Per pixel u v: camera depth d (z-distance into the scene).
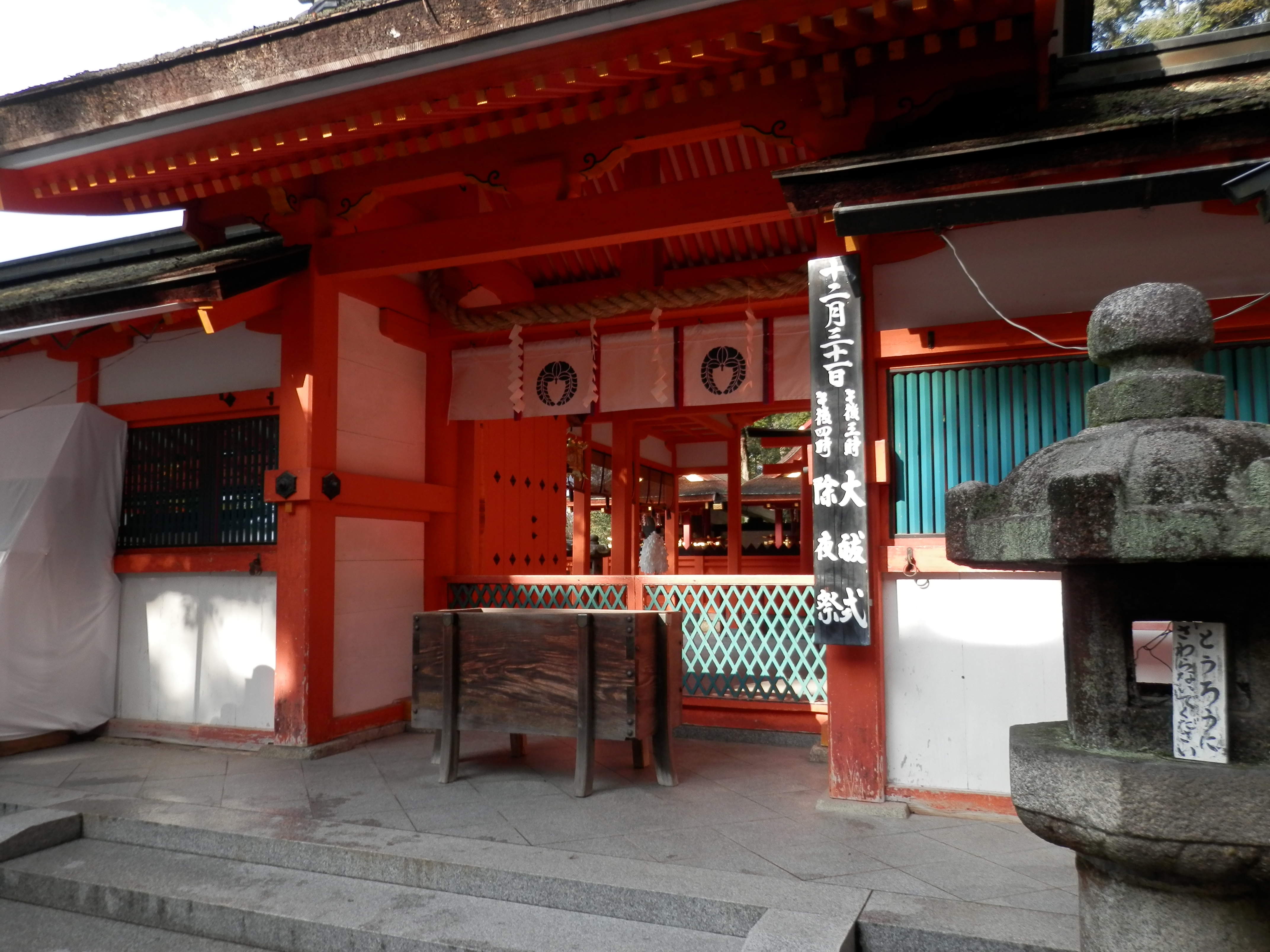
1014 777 2.44
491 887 3.77
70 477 6.70
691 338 7.02
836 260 4.81
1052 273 4.72
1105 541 2.06
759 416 14.36
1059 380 4.77
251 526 6.61
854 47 4.60
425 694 5.46
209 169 5.92
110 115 5.39
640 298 6.86
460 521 7.76
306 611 6.09
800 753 6.12
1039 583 4.69
